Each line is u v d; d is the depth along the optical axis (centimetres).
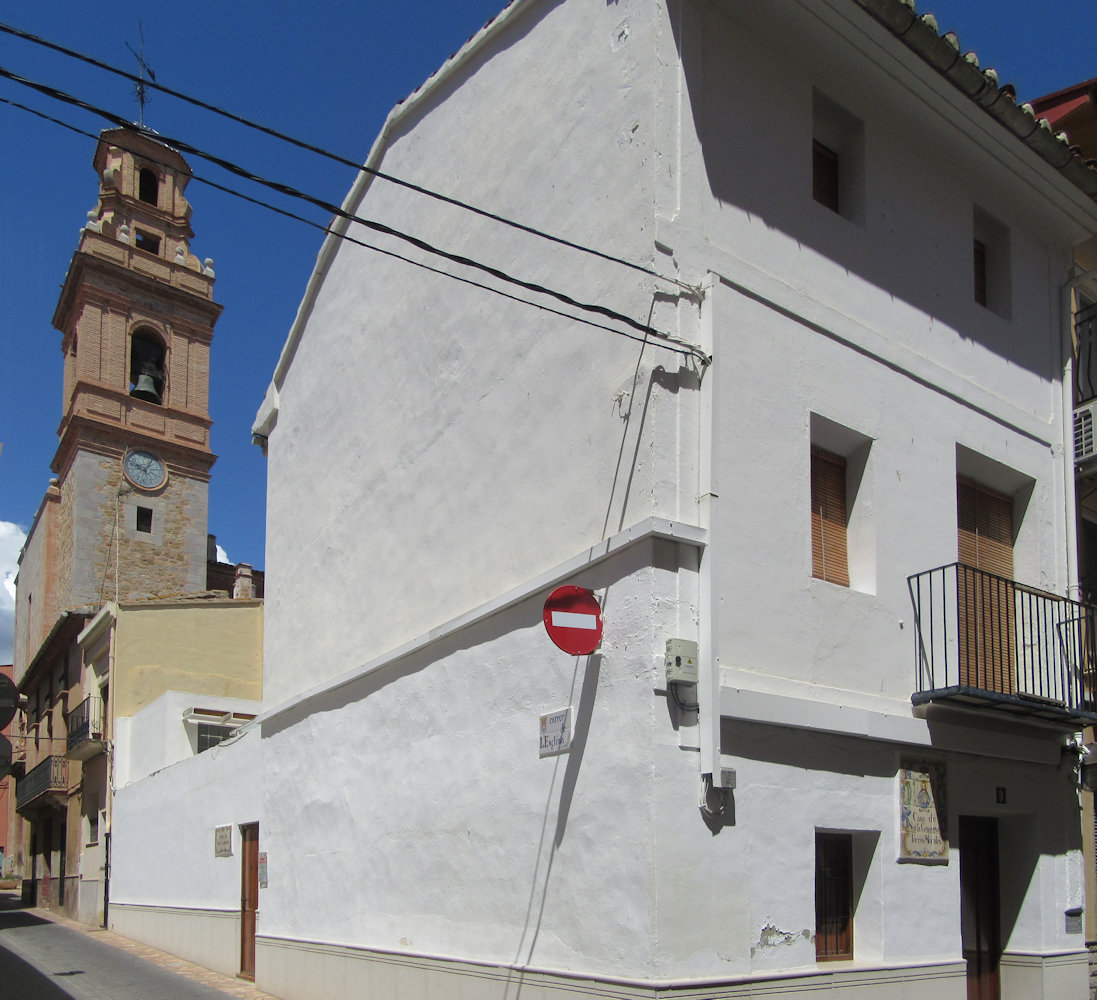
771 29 830
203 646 2489
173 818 1736
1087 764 971
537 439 832
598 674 708
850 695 768
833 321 830
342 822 1064
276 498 1395
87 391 4022
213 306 4466
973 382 959
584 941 683
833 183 905
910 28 825
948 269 964
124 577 3944
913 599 848
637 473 710
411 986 881
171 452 4203
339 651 1137
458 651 894
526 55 917
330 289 1281
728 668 689
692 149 764
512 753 796
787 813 705
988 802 880
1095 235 1108
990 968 927
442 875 871
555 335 826
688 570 691
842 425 824
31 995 1245
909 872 789
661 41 764
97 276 4156
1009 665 940
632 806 656
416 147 1091
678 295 729
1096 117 1161
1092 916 1002
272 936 1198
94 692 2514
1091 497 1147
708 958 642
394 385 1086
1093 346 1154
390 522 1059
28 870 3509
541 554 807
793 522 763
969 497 992
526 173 892
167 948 1697
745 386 752
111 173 4397
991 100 903
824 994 692
